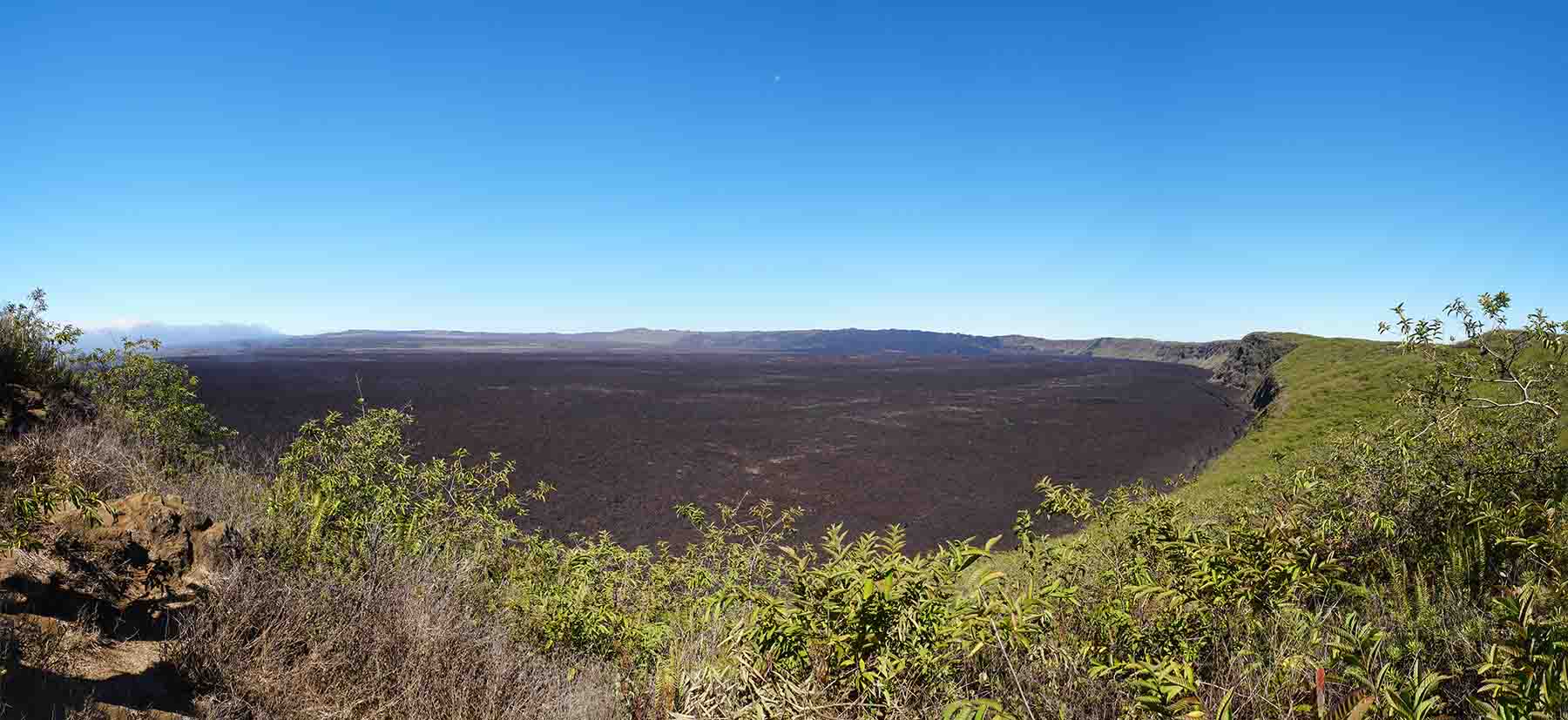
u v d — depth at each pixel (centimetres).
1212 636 276
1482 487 405
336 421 686
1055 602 318
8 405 651
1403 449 423
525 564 708
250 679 351
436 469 703
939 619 258
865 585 254
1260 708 224
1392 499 404
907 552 2012
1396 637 279
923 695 252
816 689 258
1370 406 3133
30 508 350
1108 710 247
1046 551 400
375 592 449
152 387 830
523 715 375
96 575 375
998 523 2322
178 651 347
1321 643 243
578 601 550
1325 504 410
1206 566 291
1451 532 376
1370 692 206
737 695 280
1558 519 332
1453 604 307
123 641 340
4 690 264
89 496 359
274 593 417
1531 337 480
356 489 615
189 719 301
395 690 370
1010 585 286
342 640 391
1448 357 526
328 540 516
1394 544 375
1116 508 468
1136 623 297
